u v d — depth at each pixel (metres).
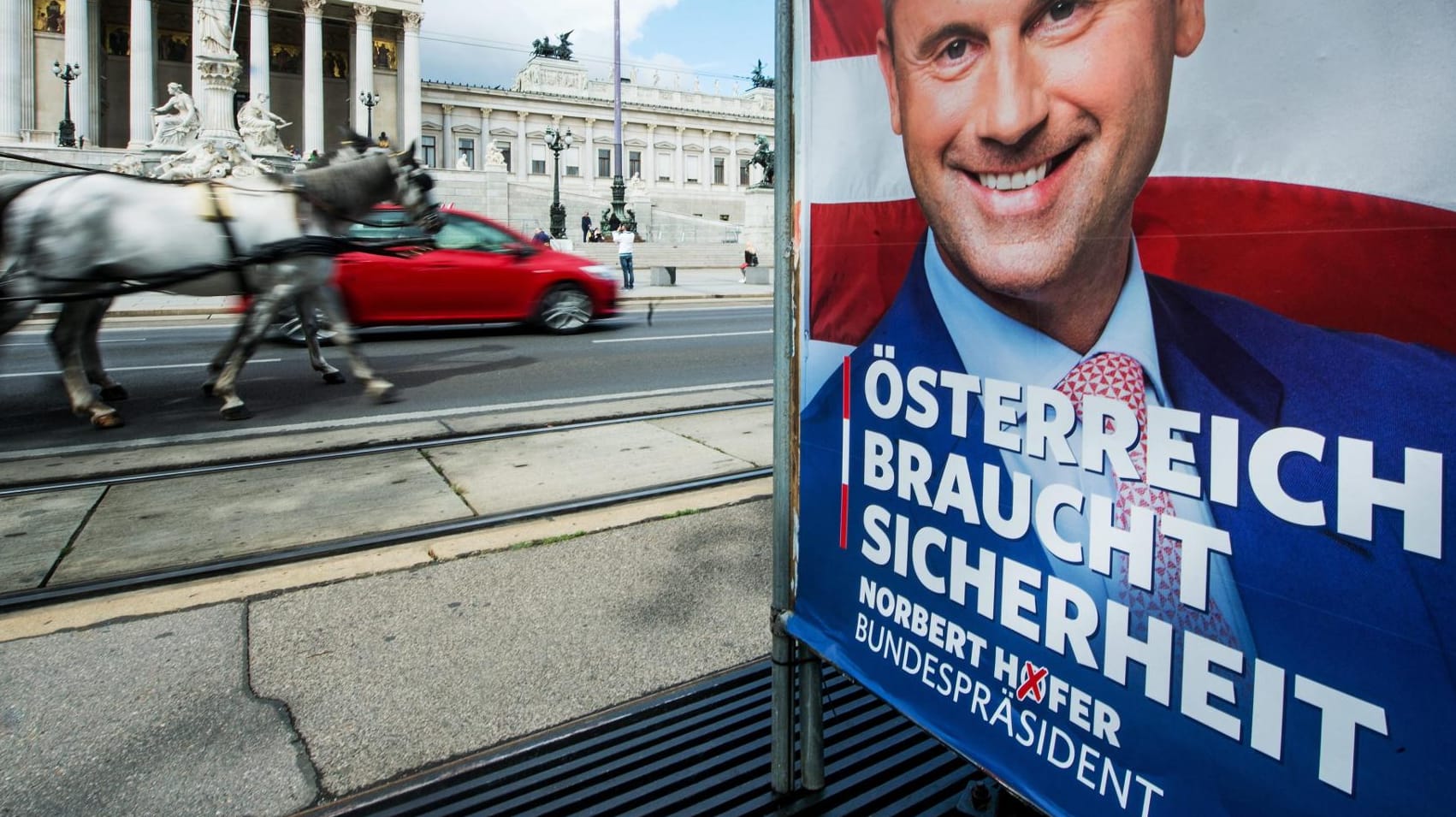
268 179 7.98
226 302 20.64
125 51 63.97
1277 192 1.33
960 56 1.79
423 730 3.04
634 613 3.87
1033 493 1.80
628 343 13.28
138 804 2.68
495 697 3.23
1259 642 1.44
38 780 2.78
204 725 3.07
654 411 8.23
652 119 88.25
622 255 25.58
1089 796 1.76
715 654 3.52
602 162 87.25
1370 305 1.24
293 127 68.25
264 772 2.82
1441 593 1.20
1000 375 1.84
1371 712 1.30
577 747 2.94
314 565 4.44
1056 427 1.74
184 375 10.28
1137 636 1.64
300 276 8.00
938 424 2.01
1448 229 1.15
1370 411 1.26
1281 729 1.43
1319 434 1.33
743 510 5.17
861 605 2.29
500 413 8.23
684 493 5.61
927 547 2.07
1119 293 1.58
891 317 2.09
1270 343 1.37
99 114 61.41
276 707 3.17
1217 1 1.38
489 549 4.58
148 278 7.31
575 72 87.62
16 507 5.47
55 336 7.58
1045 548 1.79
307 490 5.80
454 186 52.19
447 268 13.37
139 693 3.26
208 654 3.53
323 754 2.91
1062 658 1.78
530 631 3.71
